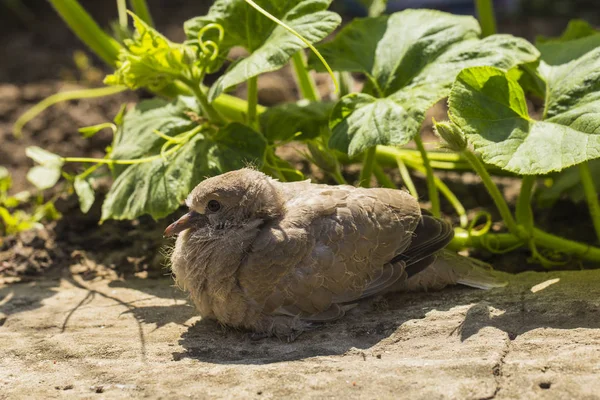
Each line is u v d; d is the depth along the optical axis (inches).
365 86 274.1
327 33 246.2
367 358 203.8
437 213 275.3
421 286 242.2
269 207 223.8
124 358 213.5
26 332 235.3
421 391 182.5
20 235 310.2
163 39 248.4
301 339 218.4
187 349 217.2
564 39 321.1
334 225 222.8
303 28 249.6
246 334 225.5
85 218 317.4
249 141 260.8
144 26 245.8
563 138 222.5
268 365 200.8
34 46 473.4
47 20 506.6
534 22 492.4
